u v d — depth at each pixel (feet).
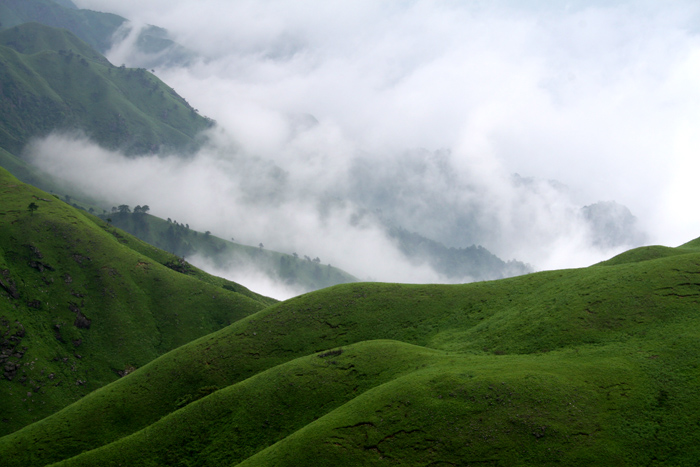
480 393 184.75
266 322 343.67
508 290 320.70
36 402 402.52
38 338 454.81
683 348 186.80
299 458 178.91
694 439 150.10
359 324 320.50
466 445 167.02
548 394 177.27
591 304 238.27
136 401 287.69
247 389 250.98
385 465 169.07
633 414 165.37
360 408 198.08
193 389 292.20
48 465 230.48
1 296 461.78
